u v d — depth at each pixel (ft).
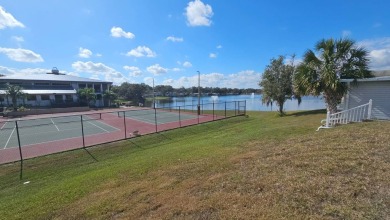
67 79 164.45
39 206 14.70
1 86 136.98
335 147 16.78
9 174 28.78
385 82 35.47
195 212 10.37
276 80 68.23
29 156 38.14
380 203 8.91
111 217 11.43
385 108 35.78
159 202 12.10
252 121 65.10
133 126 71.82
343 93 36.70
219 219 9.48
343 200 9.40
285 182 11.77
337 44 36.76
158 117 95.20
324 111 60.34
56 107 140.05
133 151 39.27
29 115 111.86
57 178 25.86
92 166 29.78
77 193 16.01
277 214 9.11
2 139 54.85
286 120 51.16
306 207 9.29
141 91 273.33
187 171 16.72
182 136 51.39
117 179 17.80
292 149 18.15
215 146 26.35
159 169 18.62
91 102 158.20
